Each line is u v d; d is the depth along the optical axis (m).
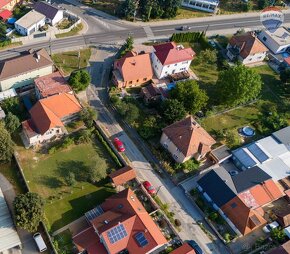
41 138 93.19
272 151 100.56
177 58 113.38
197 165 96.00
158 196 89.12
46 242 77.12
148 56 114.44
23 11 129.75
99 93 109.56
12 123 91.00
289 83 124.25
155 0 135.50
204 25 143.50
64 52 119.38
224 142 103.69
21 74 102.44
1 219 77.38
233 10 154.50
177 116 100.25
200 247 81.88
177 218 85.88
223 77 108.06
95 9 138.62
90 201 85.62
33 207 74.31
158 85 112.19
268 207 91.62
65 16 131.75
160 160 95.69
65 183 87.50
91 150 95.06
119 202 80.44
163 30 136.75
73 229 80.19
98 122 101.62
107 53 123.00
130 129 101.88
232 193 86.81
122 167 92.38
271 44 137.25
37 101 98.44
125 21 136.75
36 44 120.00
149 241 74.00
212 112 108.94
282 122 110.75
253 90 107.12
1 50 115.25
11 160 88.88
